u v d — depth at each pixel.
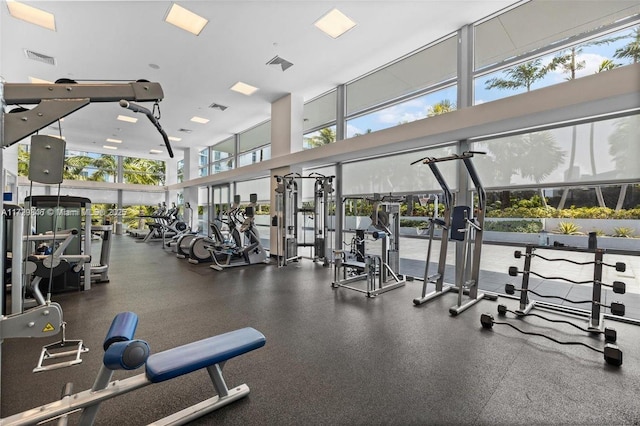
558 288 4.28
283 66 5.18
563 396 1.91
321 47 4.58
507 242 4.08
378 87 5.48
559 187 3.55
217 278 5.09
